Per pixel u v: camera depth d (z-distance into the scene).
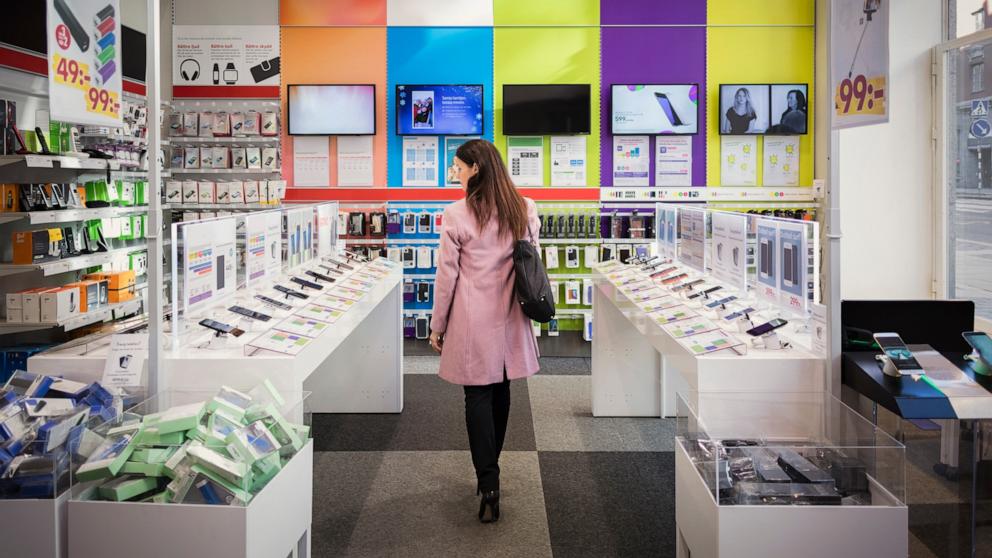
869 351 2.89
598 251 7.51
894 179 6.91
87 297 5.23
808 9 7.51
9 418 2.35
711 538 2.25
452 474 4.00
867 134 6.87
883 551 2.18
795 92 7.46
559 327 7.59
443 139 7.60
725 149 7.59
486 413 3.34
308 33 7.55
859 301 3.09
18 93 5.47
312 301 3.79
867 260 6.98
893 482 2.21
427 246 7.57
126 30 6.86
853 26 2.54
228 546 2.14
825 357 2.75
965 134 6.48
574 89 7.41
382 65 7.57
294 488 2.52
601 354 5.09
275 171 7.58
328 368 5.17
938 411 2.47
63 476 2.20
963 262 6.60
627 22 7.55
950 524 2.83
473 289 3.33
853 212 6.96
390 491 3.76
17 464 2.17
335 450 4.39
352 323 3.79
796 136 7.59
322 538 3.23
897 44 6.74
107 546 2.17
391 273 5.03
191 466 2.20
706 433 2.40
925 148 6.85
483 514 3.38
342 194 7.62
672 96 7.48
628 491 3.76
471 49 7.56
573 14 7.54
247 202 7.38
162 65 7.54
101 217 5.50
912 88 6.79
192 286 3.09
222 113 7.46
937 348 3.08
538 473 4.02
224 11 7.53
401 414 5.16
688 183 7.62
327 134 7.52
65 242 5.32
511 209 3.36
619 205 7.64
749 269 3.76
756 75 7.57
